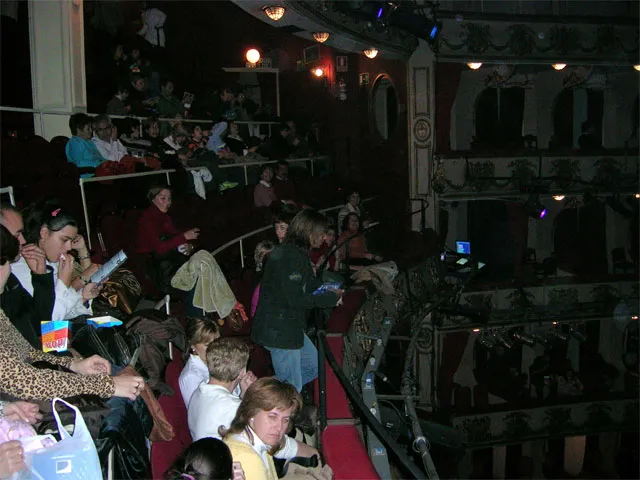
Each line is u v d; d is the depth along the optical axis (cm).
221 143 1168
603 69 2003
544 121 2073
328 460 482
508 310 2061
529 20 1809
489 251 2095
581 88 2075
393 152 1841
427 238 1557
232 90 1584
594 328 2186
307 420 514
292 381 462
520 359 2162
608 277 2116
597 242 2183
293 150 1484
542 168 2044
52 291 341
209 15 1712
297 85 1912
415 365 1917
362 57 1884
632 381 2123
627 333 2136
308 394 554
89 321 365
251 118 1467
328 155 1727
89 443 230
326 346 480
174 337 423
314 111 1934
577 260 2166
